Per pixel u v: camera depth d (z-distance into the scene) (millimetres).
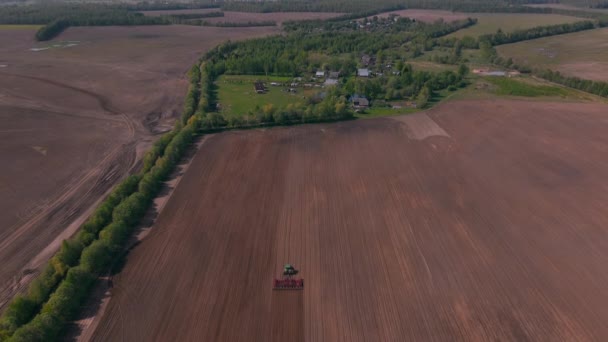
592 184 83500
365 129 111500
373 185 83875
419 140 104500
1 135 104938
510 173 88188
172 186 83812
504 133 107312
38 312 54000
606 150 97000
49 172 88562
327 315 54094
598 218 73000
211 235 69000
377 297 56812
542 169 89500
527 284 58844
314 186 83625
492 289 58031
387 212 75062
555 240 67625
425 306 55375
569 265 62281
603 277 60000
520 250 65438
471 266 62156
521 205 77000
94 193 81250
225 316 53875
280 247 66188
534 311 54438
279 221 72625
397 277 60156
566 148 98500
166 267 62125
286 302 56000
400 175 87625
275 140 105062
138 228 70812
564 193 80625
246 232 69688
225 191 81938
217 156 96562
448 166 91250
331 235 69000
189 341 50500
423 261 63188
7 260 63281
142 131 111125
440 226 71125
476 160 93688
